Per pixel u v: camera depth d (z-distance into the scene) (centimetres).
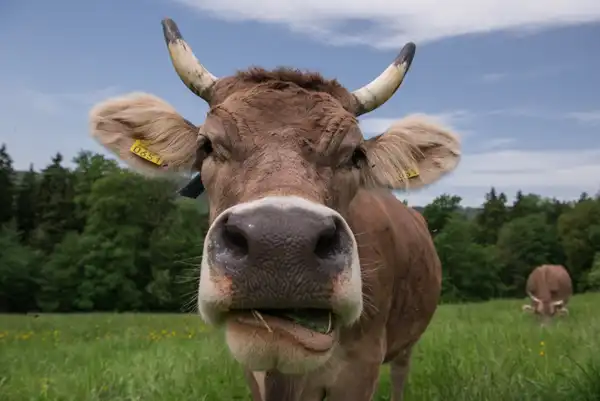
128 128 119
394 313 135
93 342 327
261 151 90
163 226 1372
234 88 105
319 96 99
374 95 119
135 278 1357
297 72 108
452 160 127
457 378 172
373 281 118
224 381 175
